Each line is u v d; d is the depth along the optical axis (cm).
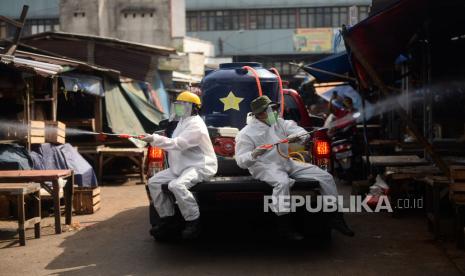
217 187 621
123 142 1557
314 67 1345
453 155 988
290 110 891
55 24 4503
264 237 721
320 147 697
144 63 1975
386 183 895
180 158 631
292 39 4788
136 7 3372
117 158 1466
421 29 856
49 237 743
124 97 1675
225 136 704
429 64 1021
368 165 1021
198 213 605
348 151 1247
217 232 753
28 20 4509
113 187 1295
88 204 915
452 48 1059
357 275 547
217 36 4875
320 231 675
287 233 607
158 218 686
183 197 598
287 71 4888
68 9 3384
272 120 621
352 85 1531
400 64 1186
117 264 602
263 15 4831
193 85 834
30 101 1130
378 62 927
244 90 776
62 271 579
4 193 684
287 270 569
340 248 657
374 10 994
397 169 841
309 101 2570
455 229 661
